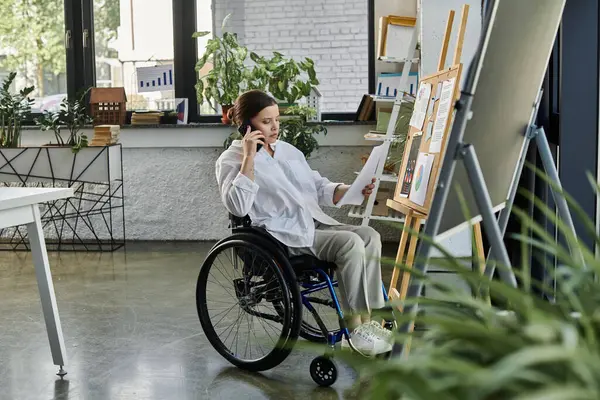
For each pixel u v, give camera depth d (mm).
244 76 5965
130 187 6496
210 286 4895
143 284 5016
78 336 3902
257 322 4035
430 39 4086
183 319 4168
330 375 3080
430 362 741
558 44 3574
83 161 5984
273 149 3439
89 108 6664
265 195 3299
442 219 1704
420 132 3137
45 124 6113
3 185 6457
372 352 3035
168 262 5695
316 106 6191
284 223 3236
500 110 1764
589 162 3150
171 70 6582
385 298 3205
